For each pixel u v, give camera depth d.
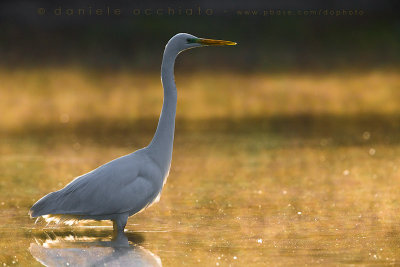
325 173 12.60
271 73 30.95
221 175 12.55
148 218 9.24
